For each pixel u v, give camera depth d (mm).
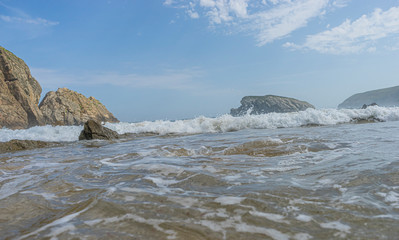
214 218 1605
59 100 61562
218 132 9914
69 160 4586
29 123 51281
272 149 4508
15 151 6695
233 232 1405
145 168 3246
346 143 4723
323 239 1286
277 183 2346
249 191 2125
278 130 9008
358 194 1945
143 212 1753
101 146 7074
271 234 1365
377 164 2854
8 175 3404
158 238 1367
